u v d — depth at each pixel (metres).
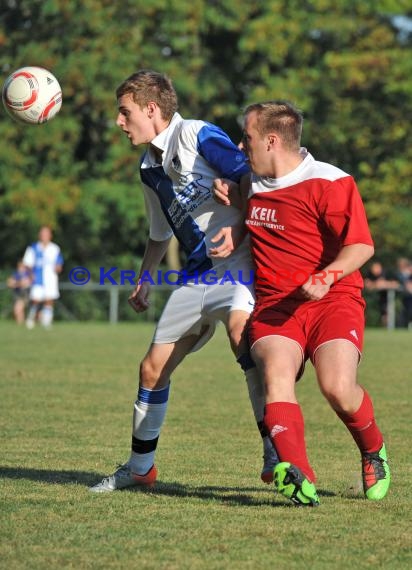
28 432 18.92
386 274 72.06
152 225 14.32
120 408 22.50
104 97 71.50
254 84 80.00
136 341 45.00
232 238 12.84
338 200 12.11
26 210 73.19
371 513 12.03
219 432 19.20
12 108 15.04
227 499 12.96
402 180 74.44
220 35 78.81
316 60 76.81
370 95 77.00
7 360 34.25
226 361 35.66
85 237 79.56
